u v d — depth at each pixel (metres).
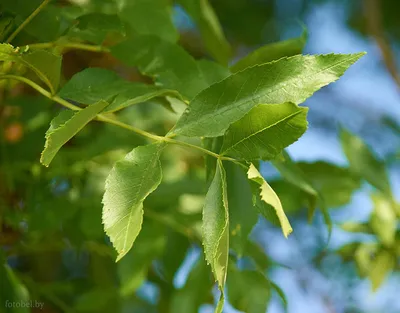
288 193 0.83
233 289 0.71
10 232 0.78
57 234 0.79
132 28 0.71
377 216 0.84
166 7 0.74
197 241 0.80
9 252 0.78
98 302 0.83
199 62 0.67
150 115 0.82
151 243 0.79
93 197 0.79
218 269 0.57
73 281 0.87
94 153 0.80
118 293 0.83
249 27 1.25
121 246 0.56
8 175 0.78
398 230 0.84
